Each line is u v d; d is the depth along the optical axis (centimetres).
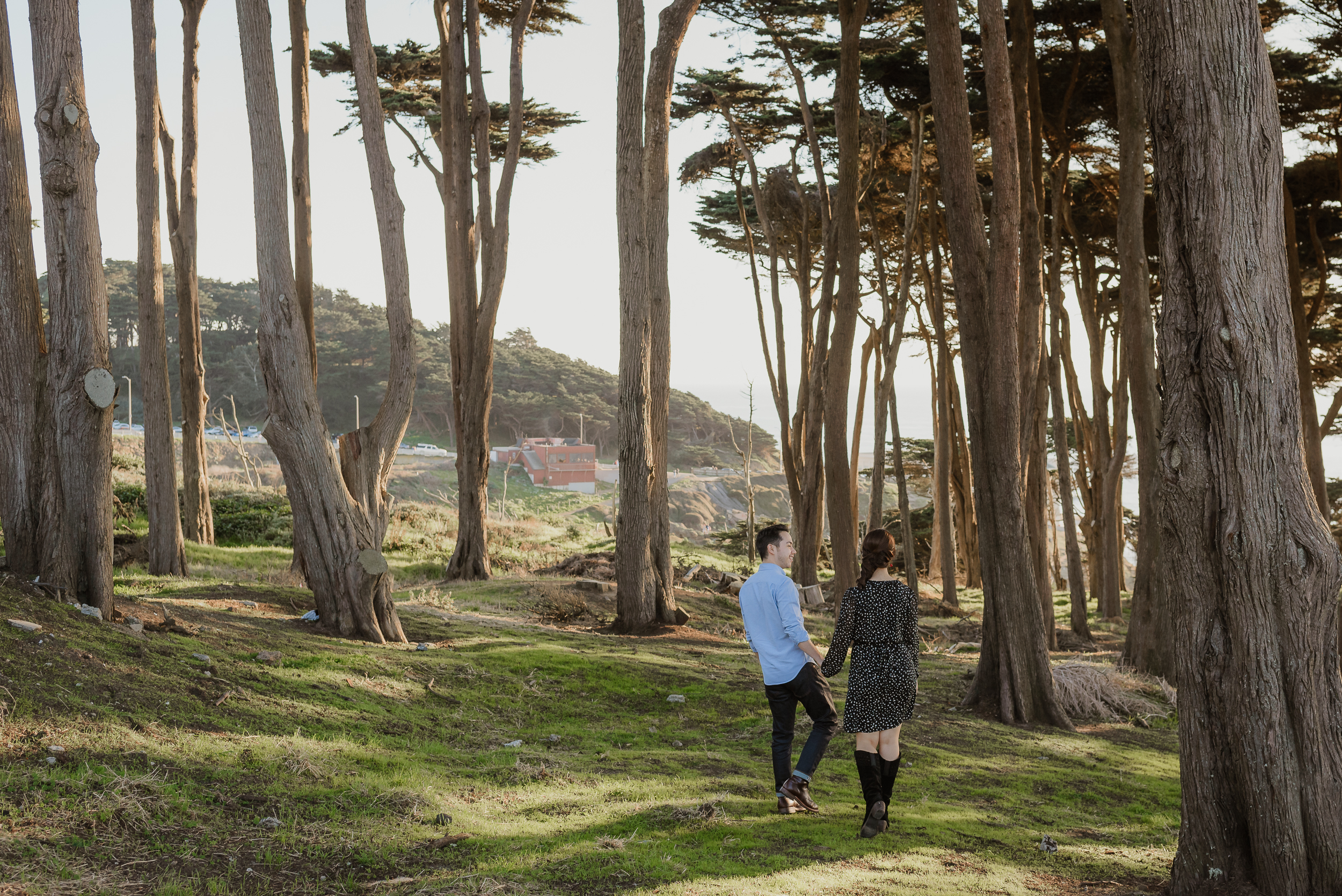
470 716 752
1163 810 706
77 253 725
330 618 992
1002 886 443
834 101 2344
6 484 708
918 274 3095
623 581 1401
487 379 1941
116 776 436
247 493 2639
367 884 376
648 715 868
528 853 421
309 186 1411
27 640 575
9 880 329
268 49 974
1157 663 1402
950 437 2891
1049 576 1884
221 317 10000
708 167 2772
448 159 2045
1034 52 1859
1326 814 416
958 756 801
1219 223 435
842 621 543
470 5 1939
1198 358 444
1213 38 435
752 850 457
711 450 9856
